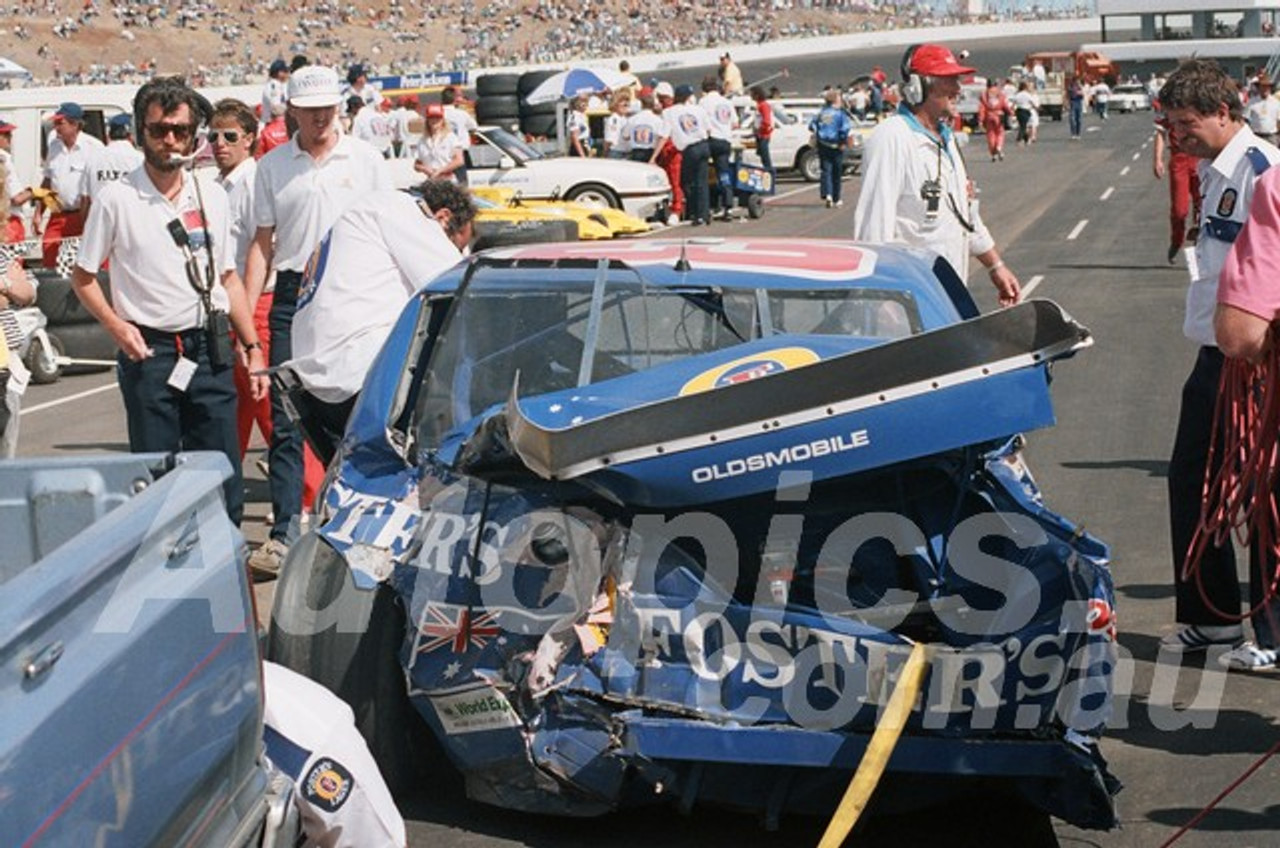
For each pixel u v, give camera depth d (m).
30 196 23.50
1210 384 7.30
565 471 5.36
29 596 2.98
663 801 5.82
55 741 3.03
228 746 3.83
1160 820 5.97
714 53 166.50
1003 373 5.21
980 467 6.16
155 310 8.98
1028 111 66.00
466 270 6.76
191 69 179.50
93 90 30.05
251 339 9.45
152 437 9.10
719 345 6.59
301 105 9.97
